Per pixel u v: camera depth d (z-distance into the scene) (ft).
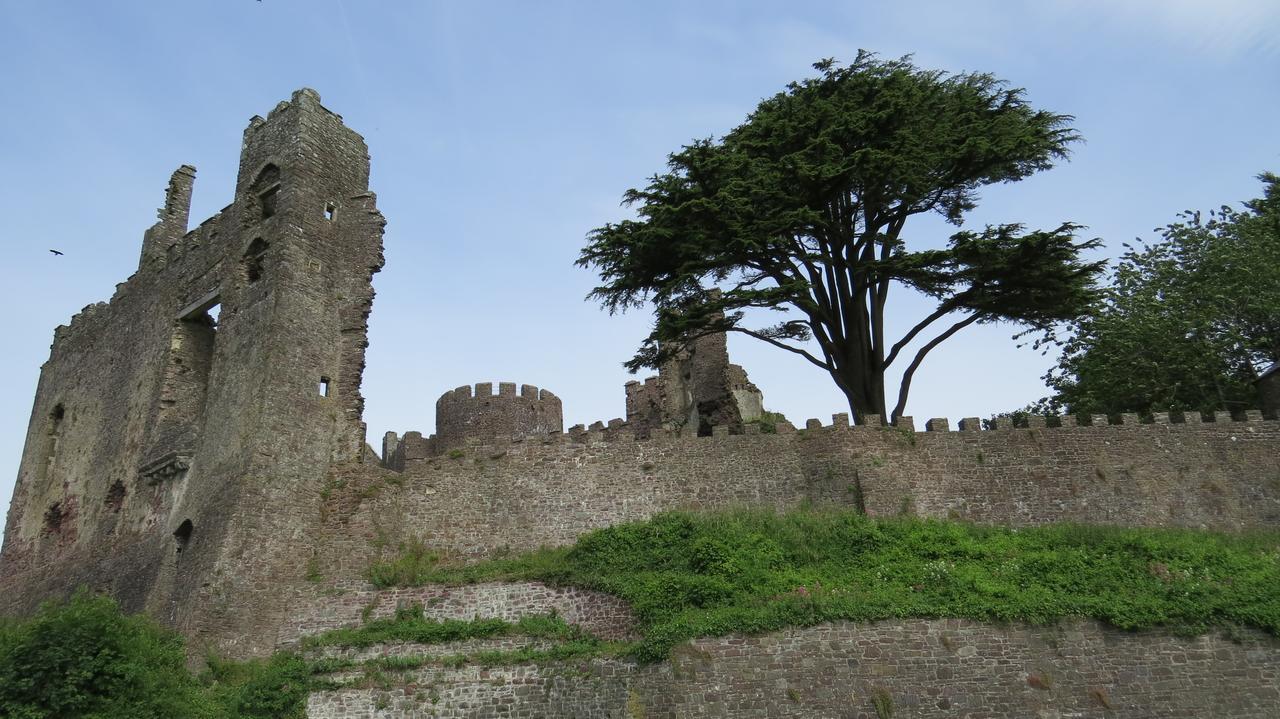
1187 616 81.30
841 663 80.33
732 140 123.03
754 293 107.76
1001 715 78.33
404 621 97.91
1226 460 107.65
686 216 112.37
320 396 113.09
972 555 94.73
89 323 157.28
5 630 82.28
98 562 123.34
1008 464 107.04
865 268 111.65
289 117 124.77
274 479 105.19
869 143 114.93
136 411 132.46
